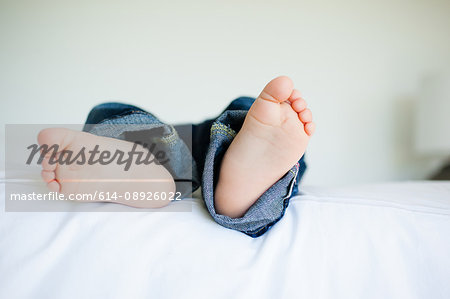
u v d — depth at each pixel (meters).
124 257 0.37
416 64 1.47
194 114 1.44
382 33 1.44
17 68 1.36
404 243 0.44
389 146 1.50
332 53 1.44
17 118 1.39
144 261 0.38
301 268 0.40
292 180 0.51
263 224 0.47
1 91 1.37
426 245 0.44
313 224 0.46
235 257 0.40
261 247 0.43
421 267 0.42
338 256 0.42
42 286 0.34
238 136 0.47
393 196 0.54
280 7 1.41
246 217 0.46
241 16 1.40
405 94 1.48
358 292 0.39
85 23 1.36
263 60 1.43
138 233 0.40
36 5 1.33
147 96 1.41
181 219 0.45
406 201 0.51
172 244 0.40
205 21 1.40
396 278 0.41
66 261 0.36
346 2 1.42
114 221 0.41
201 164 0.60
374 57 1.45
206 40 1.41
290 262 0.40
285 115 0.44
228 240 0.43
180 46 1.40
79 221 0.40
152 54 1.39
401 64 1.46
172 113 1.43
